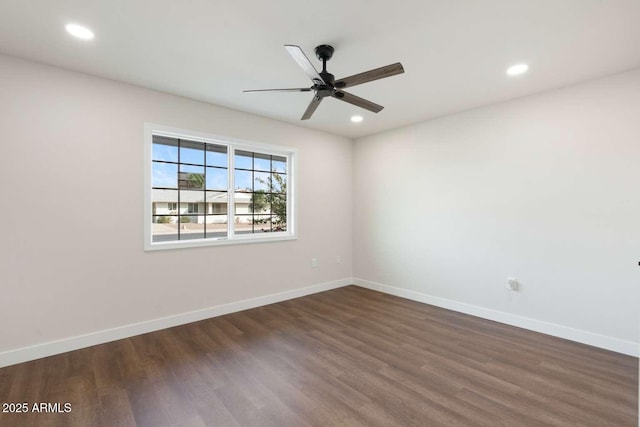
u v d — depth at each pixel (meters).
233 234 3.82
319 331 3.14
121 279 2.94
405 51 2.35
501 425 1.78
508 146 3.33
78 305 2.72
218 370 2.37
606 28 2.04
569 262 2.95
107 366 2.42
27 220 2.50
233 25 2.04
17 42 2.24
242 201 3.99
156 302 3.15
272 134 4.06
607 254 2.74
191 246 3.37
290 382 2.21
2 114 2.41
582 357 2.59
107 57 2.46
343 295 4.49
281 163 4.39
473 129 3.62
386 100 3.35
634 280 2.62
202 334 3.06
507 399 2.02
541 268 3.12
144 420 1.82
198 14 1.92
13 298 2.45
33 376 2.27
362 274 4.99
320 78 2.14
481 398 2.03
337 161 4.88
